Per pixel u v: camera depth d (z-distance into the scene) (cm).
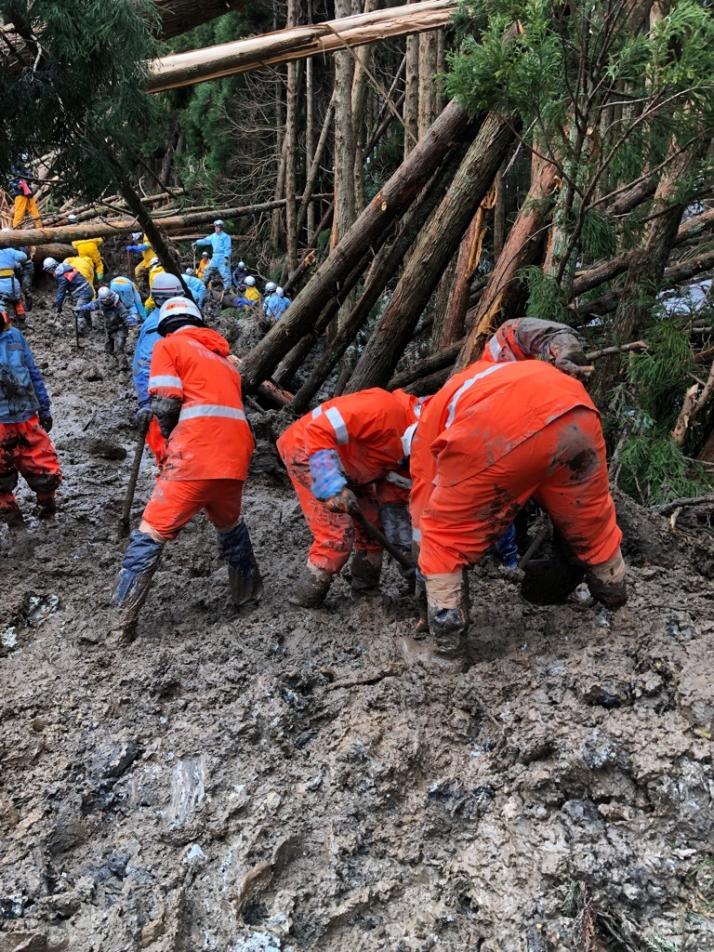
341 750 308
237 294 1370
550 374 308
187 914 258
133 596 377
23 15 395
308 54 591
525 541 457
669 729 292
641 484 558
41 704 343
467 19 543
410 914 259
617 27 450
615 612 355
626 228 523
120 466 642
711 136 461
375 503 408
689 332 558
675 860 263
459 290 709
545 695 318
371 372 668
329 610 407
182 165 1947
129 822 290
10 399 471
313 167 1305
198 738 319
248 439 384
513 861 268
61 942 248
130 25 409
